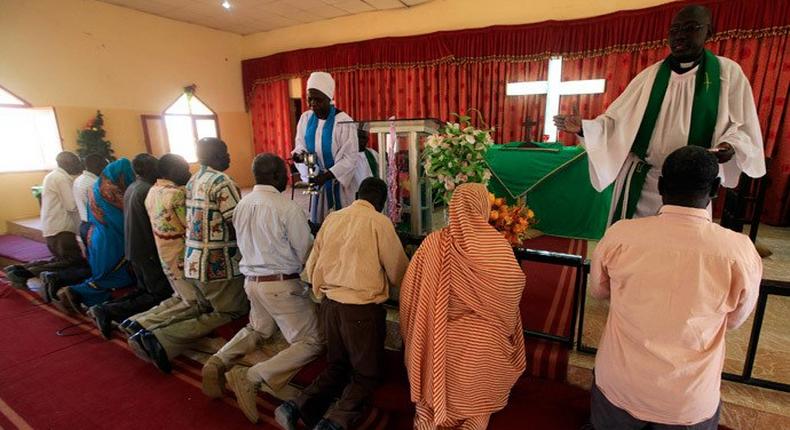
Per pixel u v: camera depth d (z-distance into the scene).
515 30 4.95
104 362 2.23
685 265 0.96
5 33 4.60
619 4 4.48
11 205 4.80
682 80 1.50
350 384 1.59
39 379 2.07
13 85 4.71
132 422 1.76
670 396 1.00
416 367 1.39
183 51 6.41
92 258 2.75
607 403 1.16
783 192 3.64
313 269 1.68
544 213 3.28
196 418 1.78
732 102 1.46
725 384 1.43
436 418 1.34
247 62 7.24
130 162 2.75
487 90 5.28
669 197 1.02
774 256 2.69
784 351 1.59
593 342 1.70
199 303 2.29
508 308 1.33
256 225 1.74
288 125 7.12
